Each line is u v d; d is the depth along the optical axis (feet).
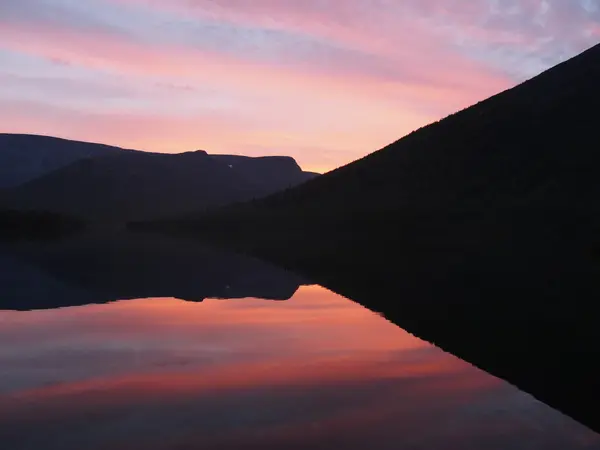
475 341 31.14
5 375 24.43
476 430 17.99
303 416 19.29
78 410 19.94
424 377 24.16
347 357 27.66
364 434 17.74
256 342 31.30
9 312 41.14
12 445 16.93
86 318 38.83
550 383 23.31
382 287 55.57
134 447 16.76
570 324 35.60
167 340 31.68
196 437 17.51
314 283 60.18
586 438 17.39
